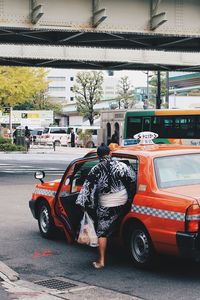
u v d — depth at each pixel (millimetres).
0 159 35812
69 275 7961
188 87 61906
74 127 60312
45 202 10531
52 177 22859
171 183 7898
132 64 29906
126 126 31328
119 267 8344
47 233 10516
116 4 21453
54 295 6945
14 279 7727
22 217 13039
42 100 104188
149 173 7992
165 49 26438
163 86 78938
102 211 8023
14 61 29609
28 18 20438
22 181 21328
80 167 9477
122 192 8023
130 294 6957
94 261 8766
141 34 21953
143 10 21703
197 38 23797
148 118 30234
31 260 8906
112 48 26188
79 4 20969
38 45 25734
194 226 7172
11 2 20234
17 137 47156
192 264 8445
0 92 40719
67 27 20891
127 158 8555
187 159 8328
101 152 8000
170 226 7387
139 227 8008
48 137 60000
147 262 7965
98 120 86750
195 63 30125
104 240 8203
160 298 6770
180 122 29000
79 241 8031
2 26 20156
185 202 7270
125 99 86812
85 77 82375
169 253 7551
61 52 27688
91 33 22922
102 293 7016
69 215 8844
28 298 6789
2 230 11461
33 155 40844
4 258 9062
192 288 7188
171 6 22156
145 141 9695
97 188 7945
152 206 7707
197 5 22453
